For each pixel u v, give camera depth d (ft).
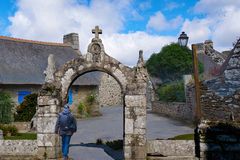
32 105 63.67
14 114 66.28
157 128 56.44
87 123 71.36
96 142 44.04
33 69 82.28
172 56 99.14
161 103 82.23
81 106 84.94
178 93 77.36
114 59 33.06
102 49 33.22
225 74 41.65
